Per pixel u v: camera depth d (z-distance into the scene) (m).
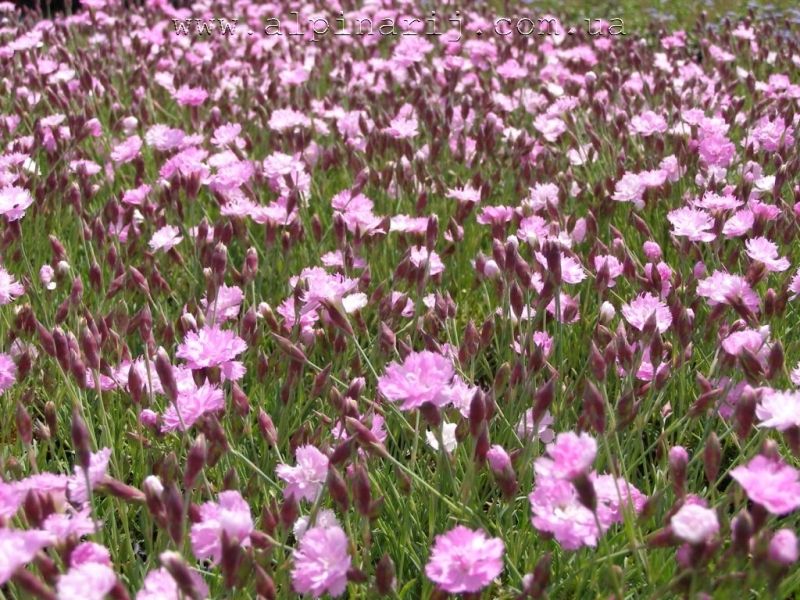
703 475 0.57
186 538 0.47
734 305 0.57
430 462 0.59
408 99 1.11
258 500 0.55
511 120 1.13
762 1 1.94
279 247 0.76
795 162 0.81
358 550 0.51
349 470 0.50
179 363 0.62
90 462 0.43
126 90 1.21
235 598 0.45
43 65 1.12
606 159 0.93
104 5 1.57
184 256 0.80
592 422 0.46
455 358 0.57
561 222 0.75
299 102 1.10
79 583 0.37
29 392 0.62
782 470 0.39
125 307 0.62
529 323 0.56
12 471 0.52
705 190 0.78
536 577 0.43
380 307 0.64
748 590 0.44
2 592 0.47
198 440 0.45
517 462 0.51
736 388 0.56
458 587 0.40
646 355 0.60
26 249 0.83
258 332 0.66
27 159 0.85
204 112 1.10
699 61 1.65
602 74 1.17
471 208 0.78
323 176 0.94
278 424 0.59
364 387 0.57
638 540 0.48
